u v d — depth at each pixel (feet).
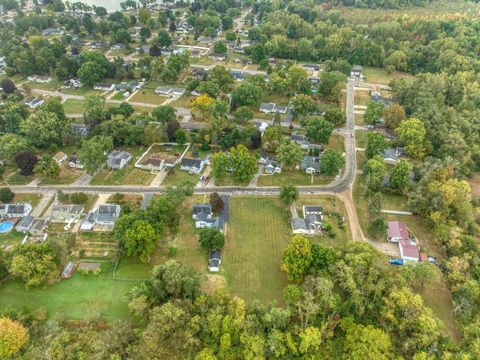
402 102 593.83
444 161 415.23
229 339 249.34
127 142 477.36
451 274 299.58
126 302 290.76
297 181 431.43
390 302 267.80
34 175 437.17
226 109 514.27
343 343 257.34
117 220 334.65
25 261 292.20
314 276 298.56
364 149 491.31
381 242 349.41
